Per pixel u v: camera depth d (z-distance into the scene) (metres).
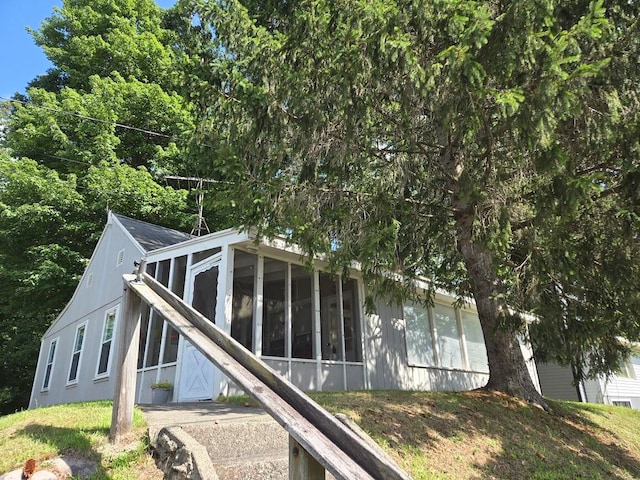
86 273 13.30
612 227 6.57
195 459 3.11
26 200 15.60
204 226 16.72
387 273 8.09
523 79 5.41
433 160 7.46
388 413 5.91
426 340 12.22
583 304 7.40
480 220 6.70
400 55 5.32
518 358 8.24
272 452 3.94
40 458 3.33
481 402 7.29
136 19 20.80
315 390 8.81
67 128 17.12
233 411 5.62
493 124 6.35
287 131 6.71
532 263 6.68
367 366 10.17
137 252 10.47
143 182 16.38
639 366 21.38
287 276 9.10
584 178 5.54
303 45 6.40
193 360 8.02
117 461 3.39
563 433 7.04
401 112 6.52
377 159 7.70
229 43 7.08
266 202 6.90
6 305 17.72
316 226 7.17
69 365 12.74
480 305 8.26
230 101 6.89
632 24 5.98
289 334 8.73
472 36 4.96
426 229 7.97
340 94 6.07
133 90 17.42
